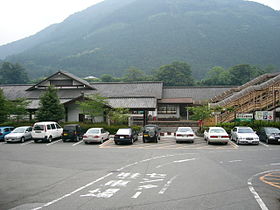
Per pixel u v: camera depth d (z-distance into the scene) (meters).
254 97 27.86
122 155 15.60
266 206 6.75
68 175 10.52
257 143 19.84
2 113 27.77
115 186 8.79
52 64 192.88
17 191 8.30
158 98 38.62
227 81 81.44
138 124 36.03
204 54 185.38
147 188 8.49
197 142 22.03
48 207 6.78
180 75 84.56
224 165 12.34
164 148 18.62
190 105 40.22
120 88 41.34
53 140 24.08
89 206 6.82
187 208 6.61
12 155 15.84
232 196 7.59
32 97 36.88
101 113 29.17
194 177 9.97
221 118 28.52
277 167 11.86
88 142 22.41
